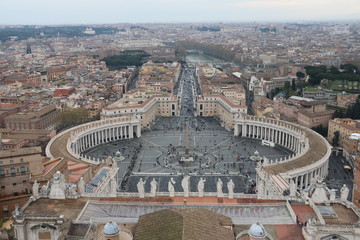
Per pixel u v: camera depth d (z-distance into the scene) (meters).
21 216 94.75
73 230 93.06
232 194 115.12
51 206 105.69
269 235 88.25
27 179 142.12
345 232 87.69
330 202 106.75
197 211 91.38
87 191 132.75
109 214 103.38
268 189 147.75
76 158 187.12
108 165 173.00
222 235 85.31
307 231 87.75
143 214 102.38
